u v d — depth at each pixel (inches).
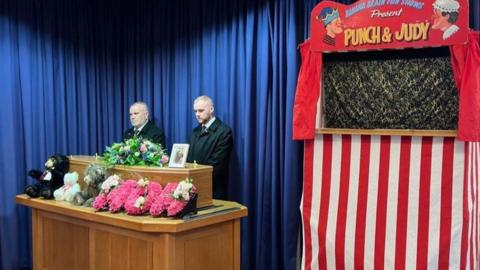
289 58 144.0
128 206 115.6
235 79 161.6
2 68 163.2
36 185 146.3
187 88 179.3
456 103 109.4
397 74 115.9
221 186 150.3
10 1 165.8
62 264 135.7
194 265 112.8
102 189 123.6
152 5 190.4
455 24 104.3
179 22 181.3
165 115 186.7
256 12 155.9
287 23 145.6
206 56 171.6
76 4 188.1
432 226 108.6
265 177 151.6
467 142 105.2
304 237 123.2
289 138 142.9
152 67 191.8
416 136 109.8
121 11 200.8
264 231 151.6
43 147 175.2
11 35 166.1
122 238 116.6
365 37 113.3
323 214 120.4
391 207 112.5
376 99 118.3
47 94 177.8
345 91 122.0
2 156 163.2
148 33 191.5
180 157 123.7
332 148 119.2
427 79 112.6
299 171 143.5
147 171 121.3
